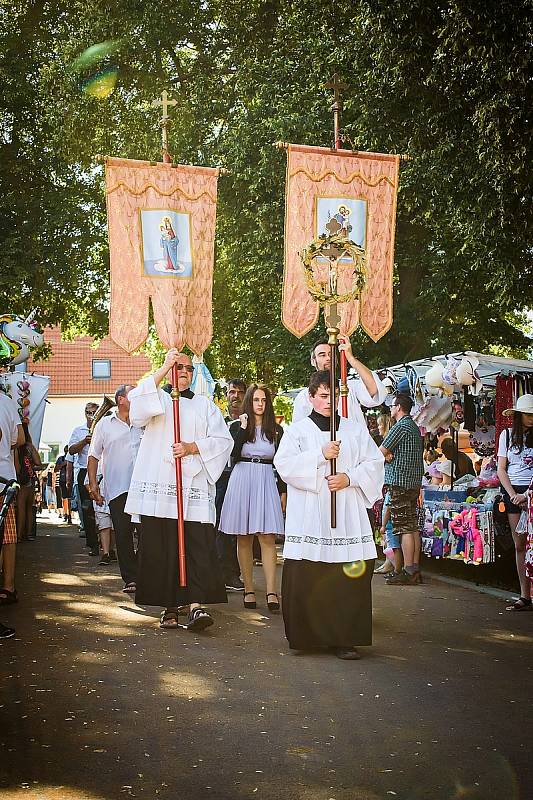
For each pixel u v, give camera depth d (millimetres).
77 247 27859
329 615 7441
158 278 9617
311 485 7508
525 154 13117
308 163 10305
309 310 10297
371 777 4758
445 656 7496
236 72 24641
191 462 8648
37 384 15789
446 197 16422
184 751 5121
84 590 10906
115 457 10898
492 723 5676
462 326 23422
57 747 5164
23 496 17078
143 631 8414
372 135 17609
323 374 7777
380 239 10469
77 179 29078
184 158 24969
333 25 18688
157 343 32938
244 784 4648
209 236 9805
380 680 6707
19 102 28156
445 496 12891
